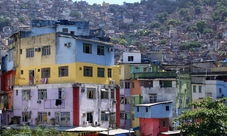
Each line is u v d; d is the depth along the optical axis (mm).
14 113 52875
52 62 49625
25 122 51094
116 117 52156
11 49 55844
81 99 47344
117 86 52438
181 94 61594
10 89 54562
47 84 49281
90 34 63562
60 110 47906
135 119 61719
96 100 49344
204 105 42812
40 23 57062
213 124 40031
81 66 48188
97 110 49344
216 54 184000
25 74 52406
